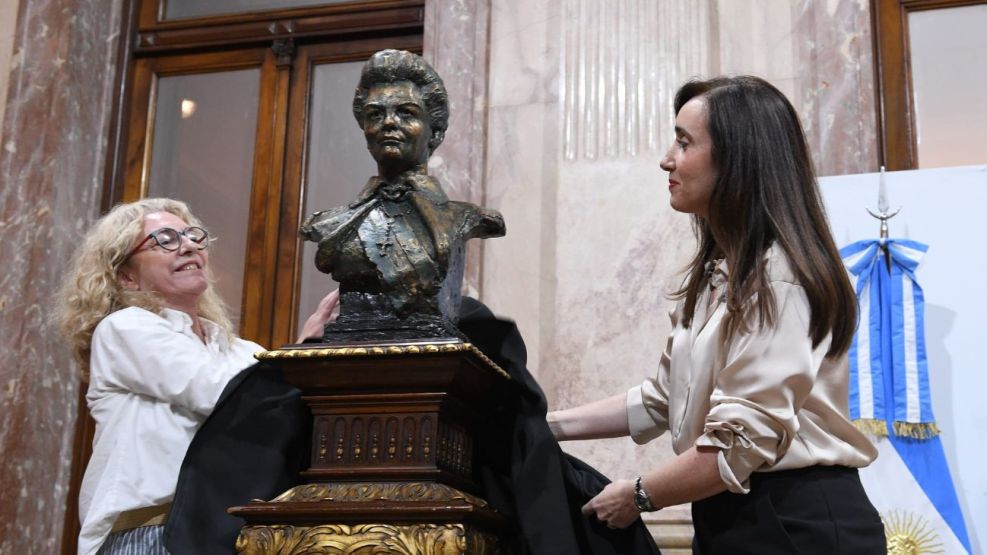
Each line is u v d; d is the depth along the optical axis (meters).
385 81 2.35
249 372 2.44
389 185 2.33
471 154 4.54
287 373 2.21
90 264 3.01
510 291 4.32
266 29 5.31
